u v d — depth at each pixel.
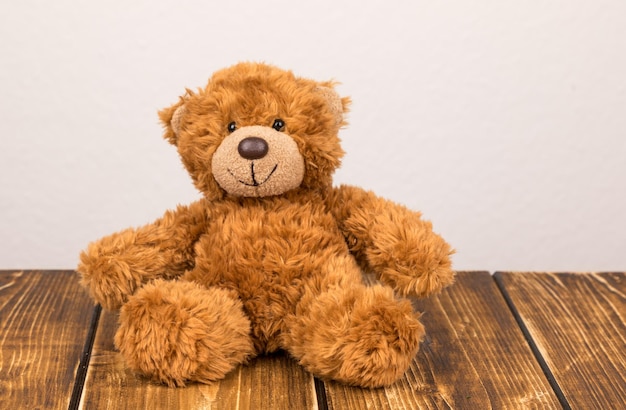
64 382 0.74
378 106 1.23
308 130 0.78
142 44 1.21
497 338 0.81
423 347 0.79
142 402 0.71
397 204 0.82
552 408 0.71
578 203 1.29
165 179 1.28
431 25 1.21
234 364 0.75
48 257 1.30
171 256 0.81
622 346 0.81
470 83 1.23
